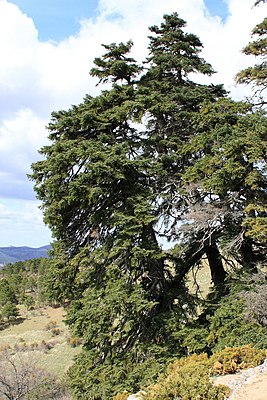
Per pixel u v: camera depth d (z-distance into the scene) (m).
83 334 15.55
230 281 16.88
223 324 14.77
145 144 17.91
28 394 28.91
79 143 16.17
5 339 49.00
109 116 17.33
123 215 15.05
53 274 17.00
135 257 14.90
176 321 15.23
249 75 16.50
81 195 15.55
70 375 17.22
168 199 17.50
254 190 15.04
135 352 15.73
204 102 17.19
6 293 63.91
